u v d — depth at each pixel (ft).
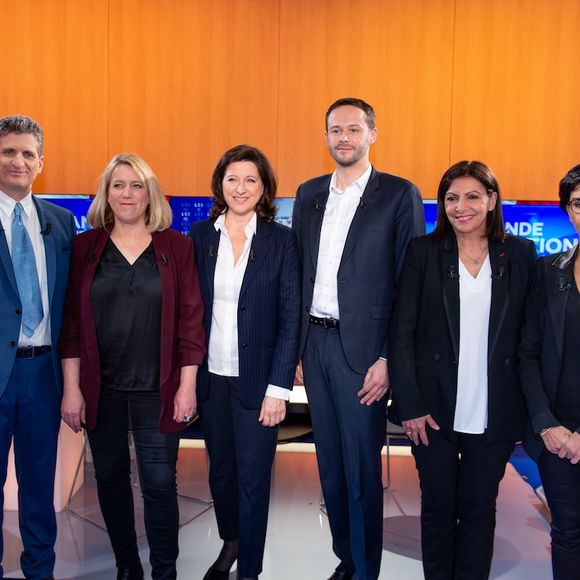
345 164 7.68
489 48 13.33
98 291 7.32
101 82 13.76
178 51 13.67
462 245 7.19
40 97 13.82
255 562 7.96
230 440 8.07
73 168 13.92
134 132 13.83
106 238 7.50
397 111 13.57
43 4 13.66
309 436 11.43
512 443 7.17
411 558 9.50
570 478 6.59
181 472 13.23
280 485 12.50
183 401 7.47
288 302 7.70
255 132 13.79
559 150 13.38
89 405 7.43
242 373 7.59
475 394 7.07
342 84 13.60
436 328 7.14
